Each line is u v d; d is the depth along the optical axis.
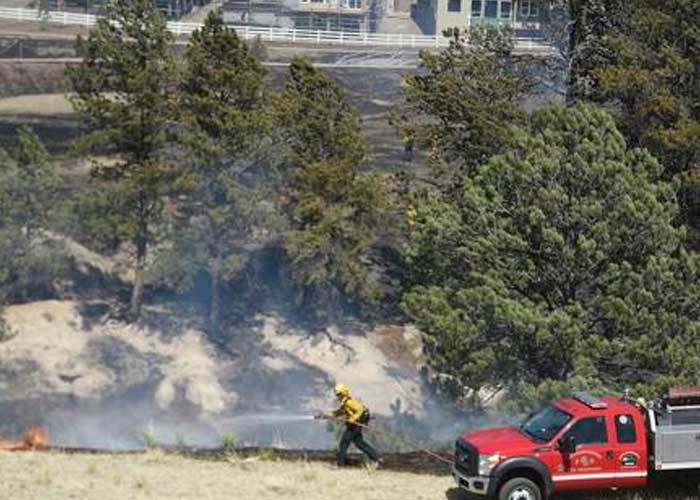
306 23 169.50
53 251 69.88
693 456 24.94
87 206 67.94
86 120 70.75
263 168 67.94
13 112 104.88
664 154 52.44
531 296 39.94
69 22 135.88
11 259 68.38
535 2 65.50
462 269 41.81
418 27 172.50
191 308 73.38
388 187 71.56
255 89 68.00
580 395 26.02
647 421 25.14
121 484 26.12
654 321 37.12
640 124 53.78
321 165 67.12
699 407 25.14
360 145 69.38
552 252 39.47
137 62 68.31
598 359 37.31
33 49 123.69
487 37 62.75
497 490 24.20
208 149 65.56
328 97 69.44
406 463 30.45
